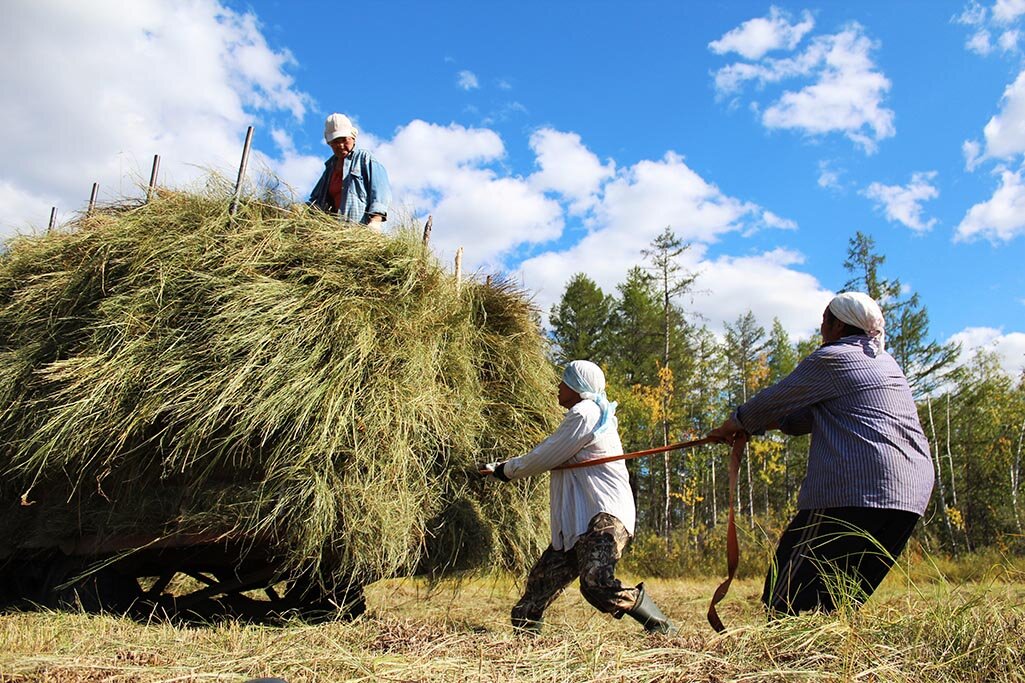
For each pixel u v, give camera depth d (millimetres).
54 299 4414
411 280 4473
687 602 7309
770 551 3693
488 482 4734
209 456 3953
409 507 4109
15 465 4270
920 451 3496
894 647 2723
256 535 3869
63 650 3025
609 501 4164
